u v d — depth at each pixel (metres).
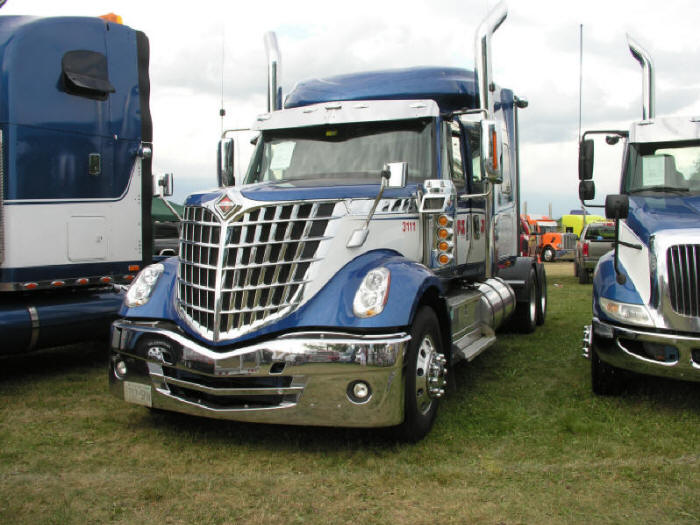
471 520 3.46
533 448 4.52
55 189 6.58
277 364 4.24
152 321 4.85
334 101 6.48
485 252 7.18
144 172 7.53
